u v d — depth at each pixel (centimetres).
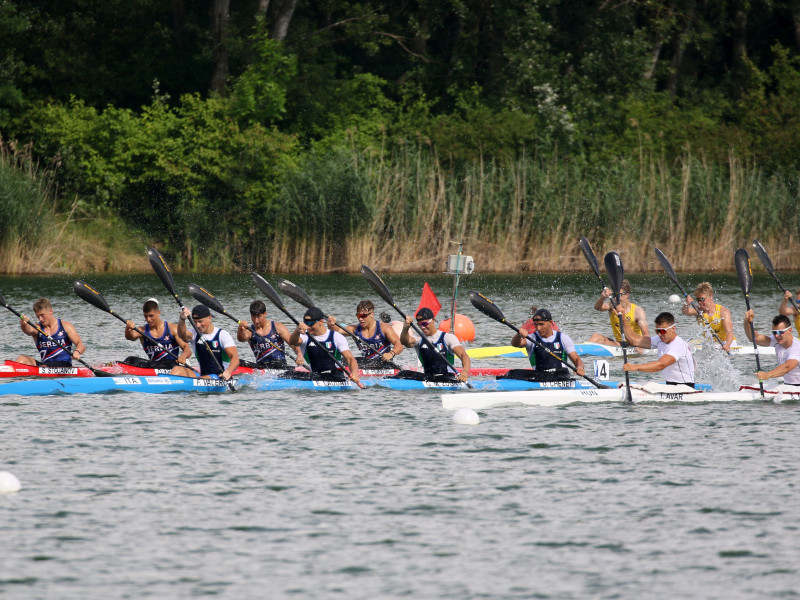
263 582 2795
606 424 4712
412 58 19162
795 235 15475
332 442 4306
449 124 16825
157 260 6244
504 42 18025
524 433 4506
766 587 2761
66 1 17312
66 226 15000
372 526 3228
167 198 15825
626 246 15025
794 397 5341
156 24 17325
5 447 4156
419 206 14888
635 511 3366
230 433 4472
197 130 15750
